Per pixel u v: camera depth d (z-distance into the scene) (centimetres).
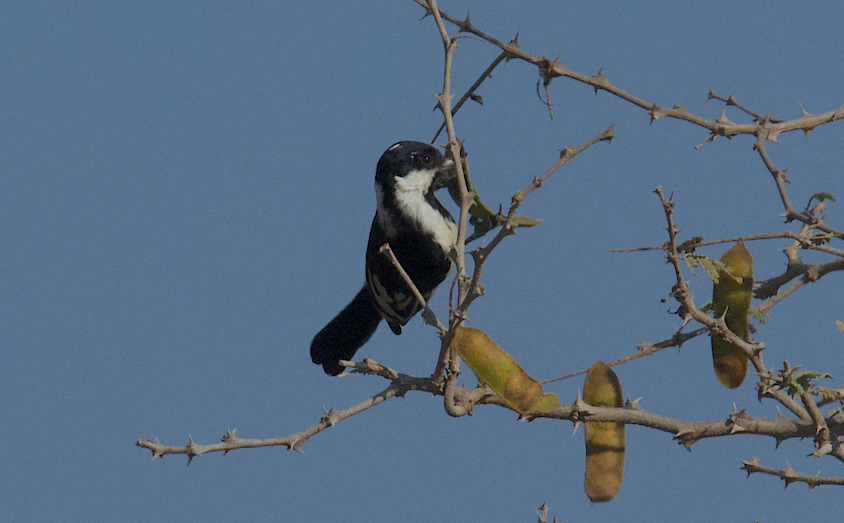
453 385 719
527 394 671
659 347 802
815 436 691
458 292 729
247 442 717
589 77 800
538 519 727
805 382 630
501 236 667
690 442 723
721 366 714
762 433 719
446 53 748
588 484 723
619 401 736
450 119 729
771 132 808
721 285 705
